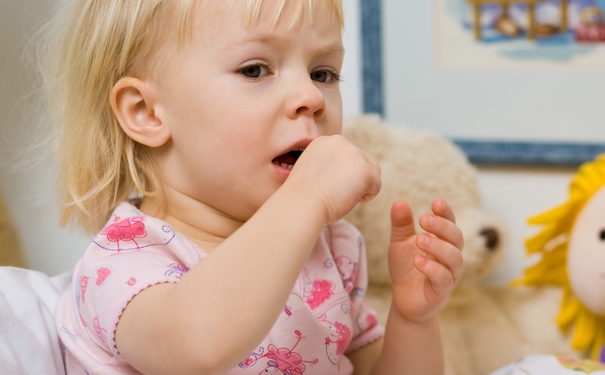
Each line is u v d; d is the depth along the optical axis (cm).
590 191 99
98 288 70
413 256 80
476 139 120
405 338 81
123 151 80
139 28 77
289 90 73
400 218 80
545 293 104
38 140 94
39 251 118
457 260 75
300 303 77
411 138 106
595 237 95
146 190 79
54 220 117
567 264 99
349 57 121
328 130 77
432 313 79
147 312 66
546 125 120
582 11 119
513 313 104
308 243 66
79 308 74
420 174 103
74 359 78
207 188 76
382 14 120
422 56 120
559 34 120
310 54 75
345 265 86
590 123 119
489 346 99
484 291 107
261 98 73
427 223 75
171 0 76
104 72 80
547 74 120
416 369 81
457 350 99
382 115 120
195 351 63
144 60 77
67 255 120
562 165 119
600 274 94
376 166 71
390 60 120
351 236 88
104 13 80
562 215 100
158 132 77
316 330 77
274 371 75
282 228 65
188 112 75
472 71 120
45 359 76
